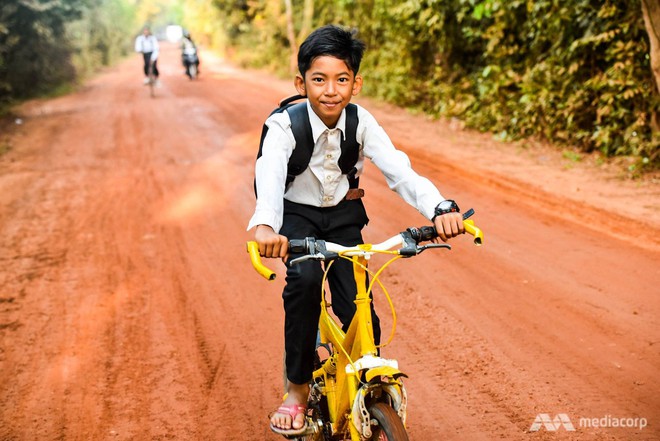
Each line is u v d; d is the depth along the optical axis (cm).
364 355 256
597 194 725
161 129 1359
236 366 441
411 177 289
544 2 990
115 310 539
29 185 947
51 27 2228
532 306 490
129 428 376
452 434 349
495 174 835
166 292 570
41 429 381
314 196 302
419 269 577
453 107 1275
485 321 475
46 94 2091
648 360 407
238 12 3375
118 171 1016
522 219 680
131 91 2145
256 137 1236
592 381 389
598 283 519
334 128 289
